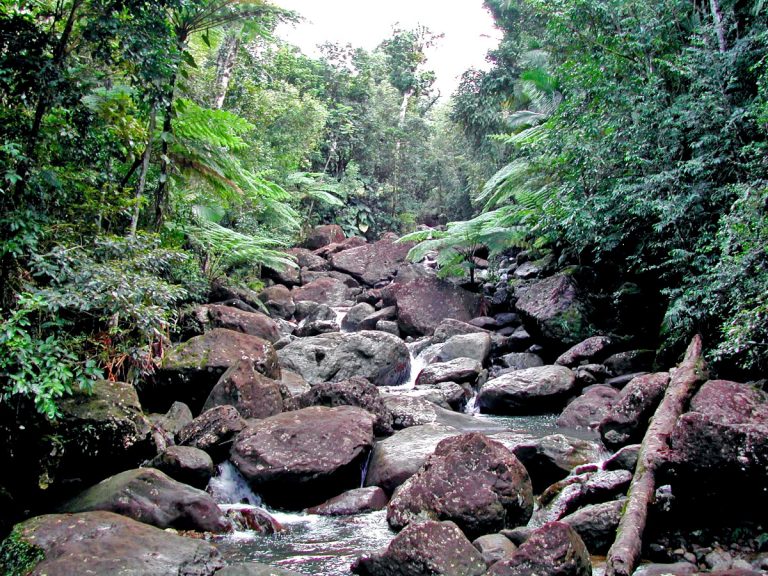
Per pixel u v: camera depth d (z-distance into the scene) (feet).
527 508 15.75
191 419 23.77
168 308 21.59
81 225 19.65
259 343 29.27
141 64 19.57
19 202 16.61
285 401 25.32
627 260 29.48
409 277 57.93
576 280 37.73
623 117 26.53
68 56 19.36
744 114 21.09
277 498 18.70
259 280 57.88
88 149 19.88
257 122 53.83
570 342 34.86
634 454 16.61
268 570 12.50
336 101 90.84
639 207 24.13
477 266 56.95
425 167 97.76
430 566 11.97
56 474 16.56
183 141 28.48
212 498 16.93
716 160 21.94
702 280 21.80
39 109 16.99
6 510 15.60
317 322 46.24
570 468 18.38
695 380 18.40
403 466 19.29
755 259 17.80
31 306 14.78
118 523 13.91
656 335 31.71
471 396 33.45
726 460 12.92
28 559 12.57
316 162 86.74
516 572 11.21
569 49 30.99
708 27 24.89
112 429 17.20
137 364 22.13
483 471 15.66
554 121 30.71
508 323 44.11
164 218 30.04
